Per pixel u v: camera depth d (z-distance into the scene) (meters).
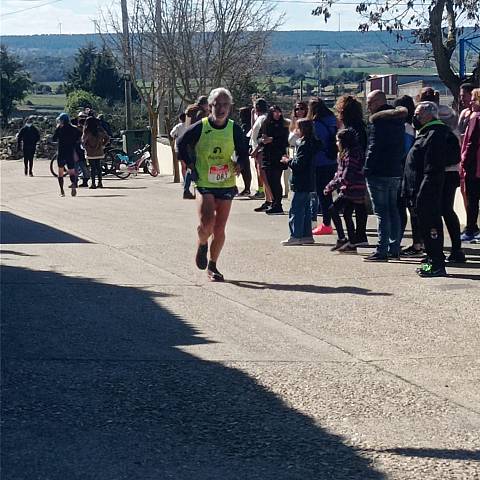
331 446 5.59
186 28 30.27
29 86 57.19
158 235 14.29
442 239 10.55
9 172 33.28
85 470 5.16
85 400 6.36
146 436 5.71
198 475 5.12
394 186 11.42
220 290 10.02
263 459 5.37
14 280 10.42
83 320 8.59
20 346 7.68
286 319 8.73
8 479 5.02
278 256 12.12
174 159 27.31
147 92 32.41
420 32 21.33
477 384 6.82
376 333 8.21
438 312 8.94
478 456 5.45
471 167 12.35
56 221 16.47
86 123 25.17
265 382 6.81
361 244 12.68
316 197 13.70
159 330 8.28
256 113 18.39
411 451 5.52
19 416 6.02
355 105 12.04
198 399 6.42
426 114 10.34
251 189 21.59
